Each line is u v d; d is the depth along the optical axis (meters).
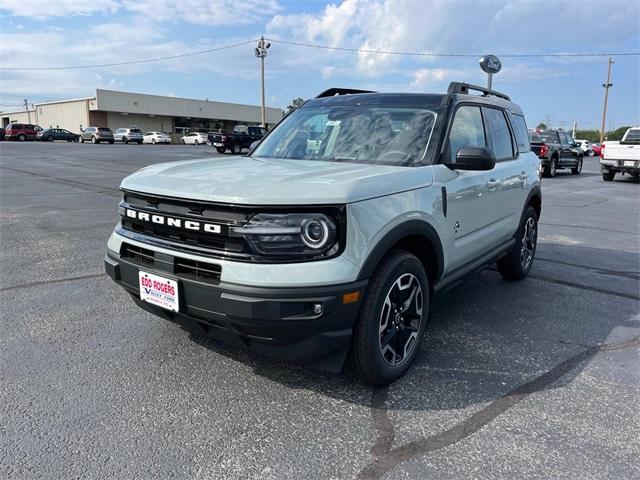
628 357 3.83
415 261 3.34
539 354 3.85
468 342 4.04
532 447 2.70
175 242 2.99
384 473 2.48
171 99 67.75
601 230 9.17
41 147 36.56
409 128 3.90
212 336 3.08
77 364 3.51
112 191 12.76
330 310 2.75
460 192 3.83
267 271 2.69
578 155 22.33
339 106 4.43
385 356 3.25
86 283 5.27
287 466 2.52
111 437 2.72
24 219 8.80
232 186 2.85
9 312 4.45
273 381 3.34
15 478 2.39
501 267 5.69
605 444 2.74
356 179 2.98
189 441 2.70
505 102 5.33
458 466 2.54
